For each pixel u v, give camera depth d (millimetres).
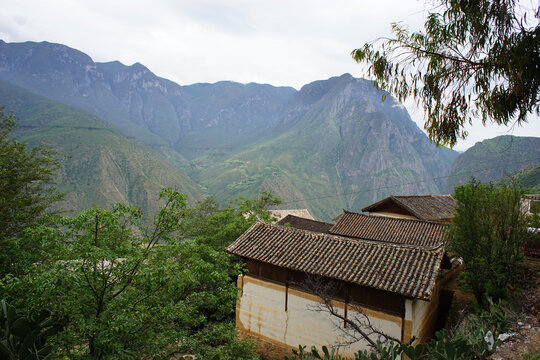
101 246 7770
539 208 14133
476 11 5500
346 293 12023
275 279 13703
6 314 6125
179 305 8547
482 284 12453
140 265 7926
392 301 11289
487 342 7602
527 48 5414
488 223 12664
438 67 6496
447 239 14125
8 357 5938
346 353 11828
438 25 6137
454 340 7180
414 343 11031
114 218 7762
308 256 13117
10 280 6598
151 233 8539
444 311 15070
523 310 10312
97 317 7449
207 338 9117
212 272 8906
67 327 7457
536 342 8016
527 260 14828
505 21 5379
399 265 11797
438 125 6773
